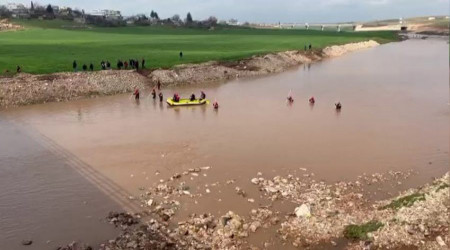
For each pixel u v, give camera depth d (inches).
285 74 3481.8
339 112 2058.3
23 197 1090.7
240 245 855.1
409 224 888.3
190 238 880.3
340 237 875.4
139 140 1589.6
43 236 898.7
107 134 1673.2
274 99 2401.6
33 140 1594.5
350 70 3727.9
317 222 928.9
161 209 1009.5
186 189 1131.3
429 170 1277.1
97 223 950.4
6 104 2158.0
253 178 1207.6
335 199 1067.9
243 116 1979.6
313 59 4542.3
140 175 1235.9
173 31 7701.8
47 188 1146.7
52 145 1531.7
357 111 2078.0
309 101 2306.8
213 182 1181.7
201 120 1903.3
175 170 1274.6
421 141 1563.7
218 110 2114.9
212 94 2566.4
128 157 1393.9
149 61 3152.1
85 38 4995.1
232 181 1186.6
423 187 1136.8
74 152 1449.3
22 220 968.3
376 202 1050.1
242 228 917.8
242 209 1013.2
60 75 2506.2
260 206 1028.5
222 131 1711.4
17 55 3046.3
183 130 1729.8
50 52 3321.9
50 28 6919.3
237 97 2468.0
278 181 1184.2
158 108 2160.4
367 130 1718.8
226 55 3683.6
